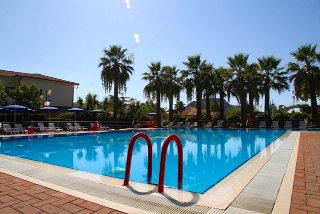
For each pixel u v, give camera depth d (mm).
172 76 34375
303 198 4312
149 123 31141
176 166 9242
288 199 4262
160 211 3883
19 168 6723
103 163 9812
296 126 27469
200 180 7023
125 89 29141
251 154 12070
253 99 30906
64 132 20484
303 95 29578
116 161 10289
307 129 25125
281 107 47750
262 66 30031
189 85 32594
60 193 4641
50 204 4094
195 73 33031
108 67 28484
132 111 36906
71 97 36188
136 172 8086
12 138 16469
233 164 9680
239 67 30828
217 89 32844
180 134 23078
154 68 33844
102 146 15148
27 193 4629
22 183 5266
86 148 14328
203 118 34344
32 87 26156
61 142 16844
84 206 4020
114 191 4883
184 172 8227
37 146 14930
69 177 5855
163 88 33375
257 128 27938
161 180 4988
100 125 25625
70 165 9328
